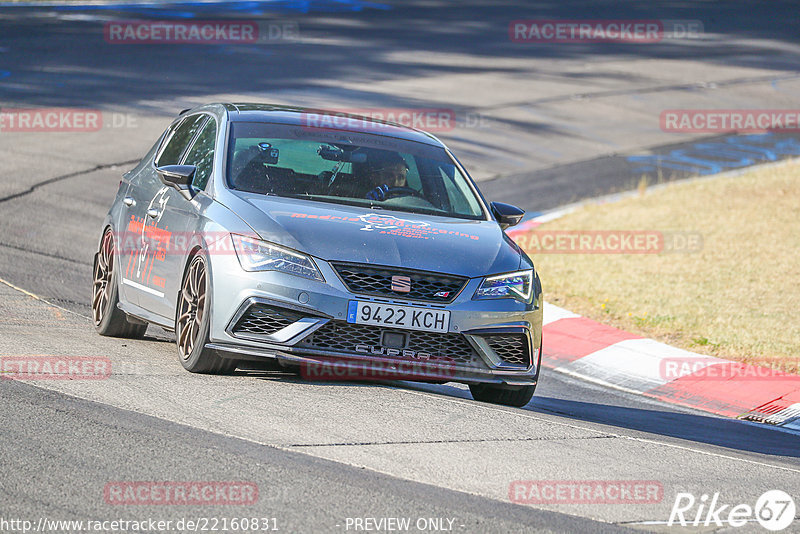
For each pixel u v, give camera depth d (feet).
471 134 269.64
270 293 74.90
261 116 92.79
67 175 198.08
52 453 57.88
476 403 79.82
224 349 76.02
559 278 156.87
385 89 311.47
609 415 94.02
